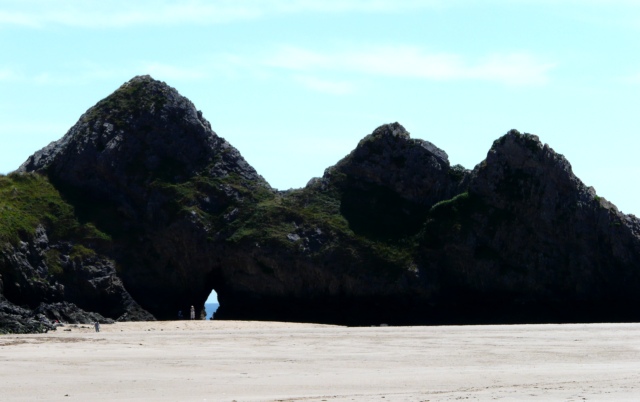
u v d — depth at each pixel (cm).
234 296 10338
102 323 8900
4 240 9494
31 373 3841
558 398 3012
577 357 4603
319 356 4741
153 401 3028
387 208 10762
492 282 9988
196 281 10481
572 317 9781
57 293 9638
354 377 3728
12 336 6481
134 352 4938
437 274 10156
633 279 9912
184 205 10625
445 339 6019
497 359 4538
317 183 11144
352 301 10012
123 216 10550
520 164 10294
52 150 11338
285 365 4250
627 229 9988
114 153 10869
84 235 10181
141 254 10388
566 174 10144
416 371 3975
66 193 10694
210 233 10512
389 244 10350
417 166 10900
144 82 11525
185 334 6769
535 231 10106
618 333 6462
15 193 10469
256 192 10994
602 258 10006
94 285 9800
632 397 3019
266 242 10238
